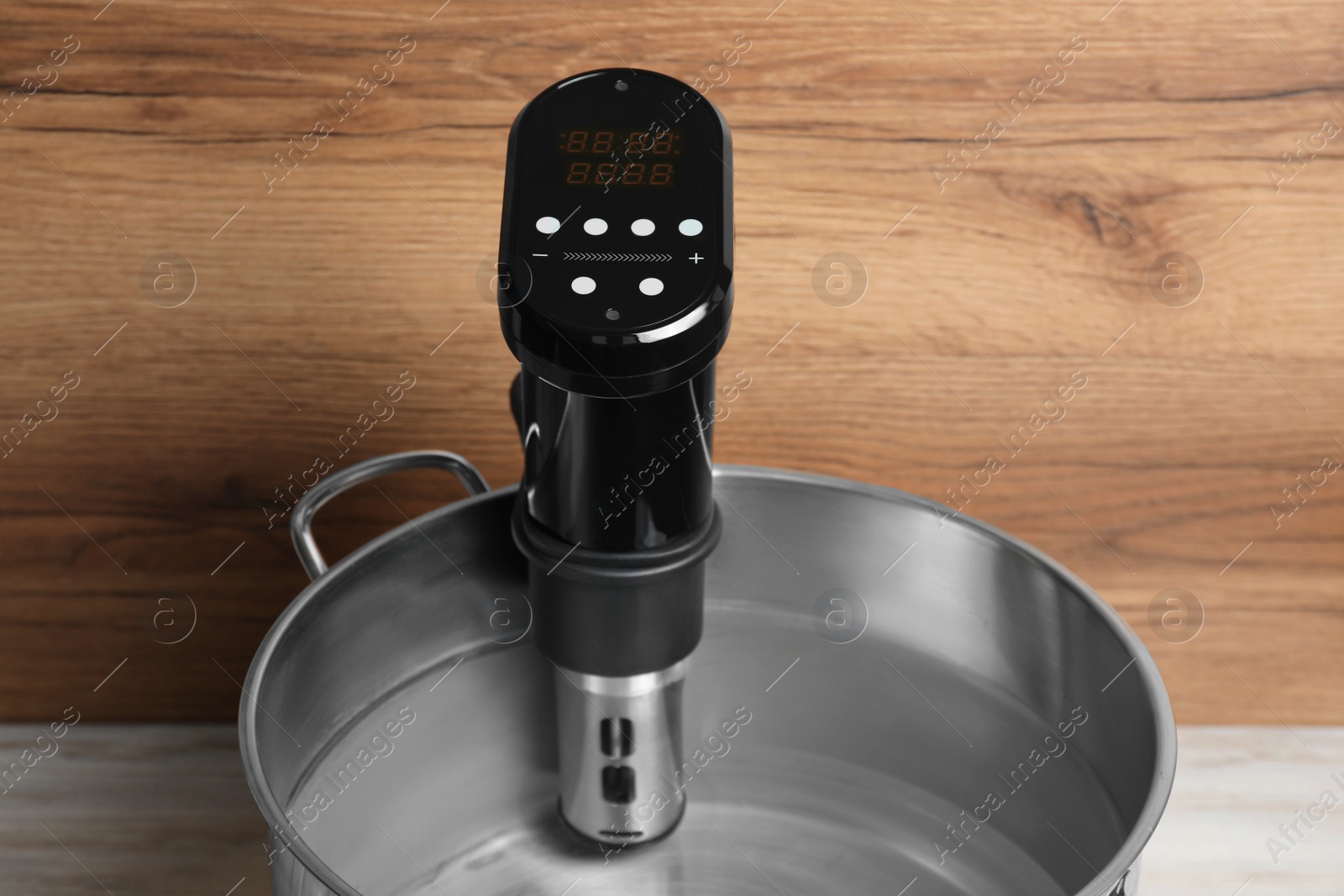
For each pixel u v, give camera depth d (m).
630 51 0.55
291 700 0.45
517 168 0.39
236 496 0.64
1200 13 0.55
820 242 0.59
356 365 0.61
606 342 0.36
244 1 0.54
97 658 0.67
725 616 0.55
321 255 0.59
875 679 0.53
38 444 0.62
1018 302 0.61
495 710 0.51
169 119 0.56
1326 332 0.62
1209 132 0.57
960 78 0.56
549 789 0.49
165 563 0.66
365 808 0.47
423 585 0.50
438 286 0.60
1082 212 0.59
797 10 0.55
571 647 0.45
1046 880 0.45
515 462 0.64
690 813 0.49
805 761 0.50
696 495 0.43
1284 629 0.68
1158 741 0.40
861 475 0.65
